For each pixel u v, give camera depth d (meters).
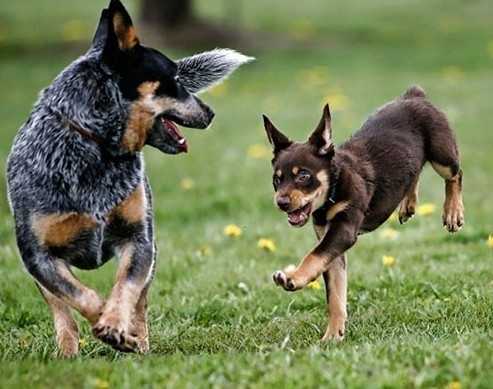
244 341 10.95
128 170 10.51
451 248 15.42
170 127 10.74
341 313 11.12
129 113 10.34
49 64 37.31
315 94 31.53
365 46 40.50
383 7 48.66
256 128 26.81
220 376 8.69
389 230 16.45
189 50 38.22
